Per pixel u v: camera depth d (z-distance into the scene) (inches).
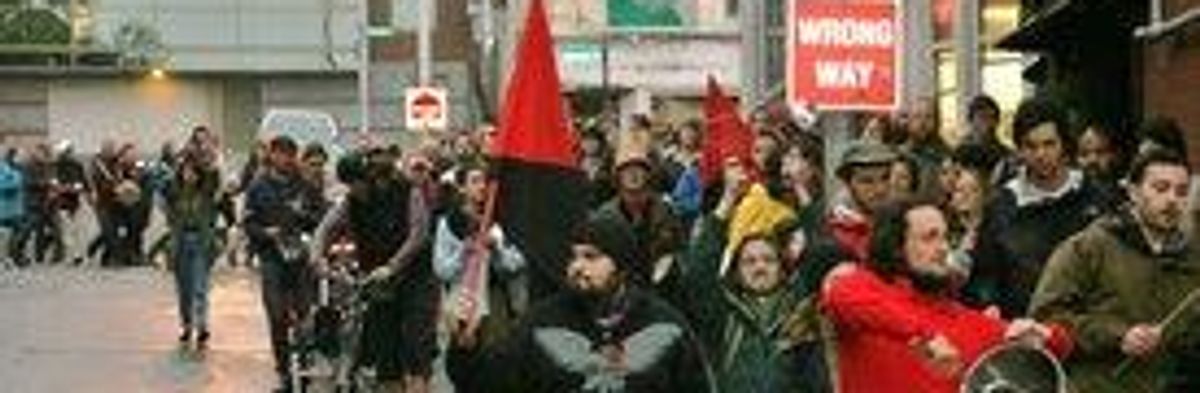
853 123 724.0
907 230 333.7
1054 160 415.8
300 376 653.3
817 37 589.0
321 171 698.2
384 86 2498.8
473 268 406.0
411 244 617.9
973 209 434.6
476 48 2122.3
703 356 367.2
